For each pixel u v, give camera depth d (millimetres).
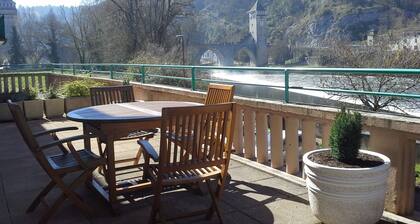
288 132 4336
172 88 7223
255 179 4324
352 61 13023
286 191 3926
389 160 2975
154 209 3125
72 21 49500
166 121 2873
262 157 4809
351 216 2861
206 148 3137
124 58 33750
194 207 3627
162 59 20422
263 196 3824
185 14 37906
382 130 3254
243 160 4969
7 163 5332
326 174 2877
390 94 3223
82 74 14617
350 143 3002
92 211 3484
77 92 9875
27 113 9188
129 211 3582
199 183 3869
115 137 3584
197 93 6348
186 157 3066
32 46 59750
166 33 36562
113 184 3508
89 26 43969
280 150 4566
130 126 3666
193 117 3090
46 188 3576
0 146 6414
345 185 2809
